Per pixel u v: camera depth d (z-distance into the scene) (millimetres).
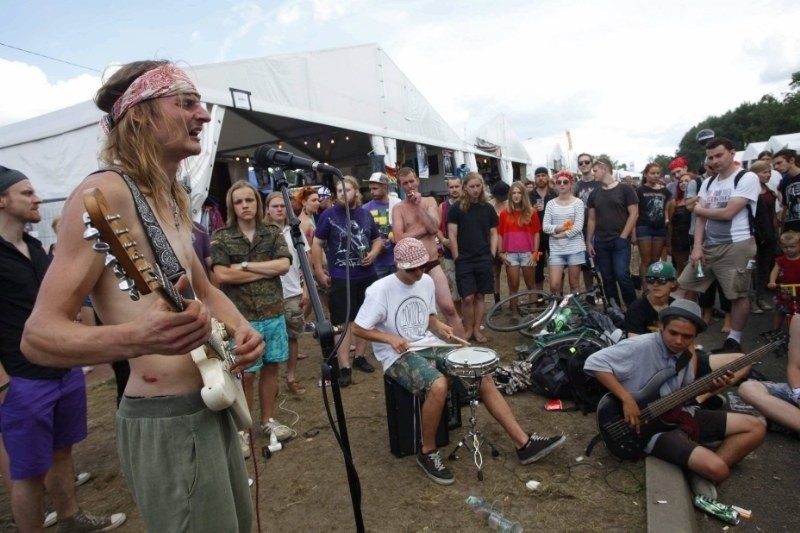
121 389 3266
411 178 4828
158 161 1276
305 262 2070
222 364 1384
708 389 2811
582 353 3787
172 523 1305
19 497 2377
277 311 3480
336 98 8898
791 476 2822
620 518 2482
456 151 13312
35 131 6488
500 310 6801
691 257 4945
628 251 5633
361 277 4660
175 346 1004
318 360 5438
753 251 4434
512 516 2551
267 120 9664
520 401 3973
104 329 1013
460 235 5332
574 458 3080
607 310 4684
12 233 2441
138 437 1304
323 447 3410
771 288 4727
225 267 3348
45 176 6488
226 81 6852
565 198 5793
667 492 2535
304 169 2203
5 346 2334
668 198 7551
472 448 3117
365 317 3148
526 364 4227
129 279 962
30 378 2373
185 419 1310
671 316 2799
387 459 3207
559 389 3820
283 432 3508
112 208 1139
